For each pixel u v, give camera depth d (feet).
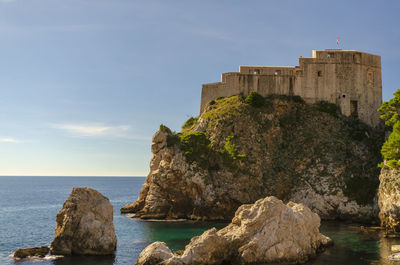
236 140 266.36
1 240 176.24
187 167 246.27
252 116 282.56
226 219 237.45
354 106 305.94
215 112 287.07
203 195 240.53
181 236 177.99
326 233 181.27
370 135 280.92
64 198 464.65
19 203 387.96
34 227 217.77
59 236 139.13
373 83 314.14
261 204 135.33
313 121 288.92
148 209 251.60
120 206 352.28
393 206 185.26
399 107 200.95
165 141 263.70
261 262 122.52
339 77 307.17
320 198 238.68
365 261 127.95
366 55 314.76
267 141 275.59
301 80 308.81
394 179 190.39
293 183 257.75
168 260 115.14
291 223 132.77
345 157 258.37
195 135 254.68
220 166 252.83
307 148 271.28
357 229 193.67
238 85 310.86
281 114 298.15
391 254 135.64
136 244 158.61
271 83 310.04
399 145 181.68
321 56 311.27
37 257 133.69
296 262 125.49
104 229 141.49
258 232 128.98
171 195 248.93
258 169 256.32
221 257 122.72
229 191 241.55
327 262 127.03
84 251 137.80
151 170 273.54
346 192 237.04
